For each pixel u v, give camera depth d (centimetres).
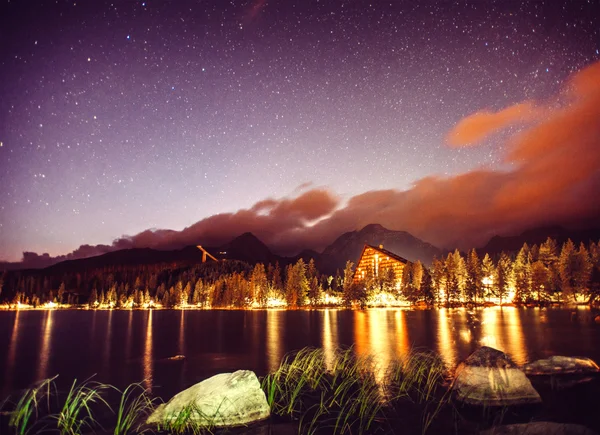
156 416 1211
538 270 9881
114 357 2988
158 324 7031
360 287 11431
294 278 12688
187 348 3503
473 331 4206
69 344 3938
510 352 2659
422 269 11575
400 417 1229
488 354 1418
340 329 5056
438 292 10831
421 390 1560
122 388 1903
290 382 1795
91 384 2011
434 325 5150
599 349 2762
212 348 3481
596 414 1196
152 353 3198
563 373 1645
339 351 2977
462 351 2809
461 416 1212
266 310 11819
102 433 1135
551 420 1152
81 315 11512
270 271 14888
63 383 2058
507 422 1138
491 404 1271
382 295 11844
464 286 10488
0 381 2138
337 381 1786
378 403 1395
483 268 12144
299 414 1292
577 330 4084
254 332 4994
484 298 10675
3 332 5488
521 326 4666
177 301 16325
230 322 7138
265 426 1171
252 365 2523
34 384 2038
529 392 1304
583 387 1471
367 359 2409
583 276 9512
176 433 1105
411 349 2970
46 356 3088
